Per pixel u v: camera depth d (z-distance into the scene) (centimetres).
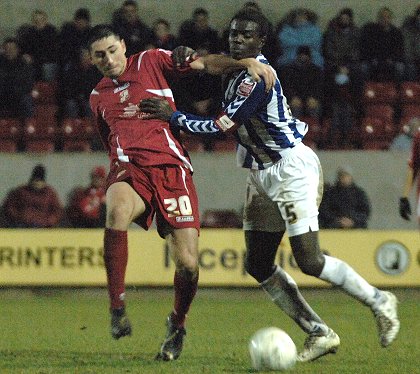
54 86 6328
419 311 4338
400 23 7269
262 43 2442
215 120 2383
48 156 5759
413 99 6394
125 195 2403
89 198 5316
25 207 5322
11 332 3378
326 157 5862
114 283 2361
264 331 2355
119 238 2367
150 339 3181
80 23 6294
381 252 4938
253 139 2453
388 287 4934
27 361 2538
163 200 2434
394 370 2380
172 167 2452
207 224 5594
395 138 6066
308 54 6122
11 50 6159
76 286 4959
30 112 6153
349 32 6394
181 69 2447
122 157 2441
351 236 4931
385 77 6425
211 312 4231
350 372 2323
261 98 2373
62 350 2834
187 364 2459
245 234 2572
